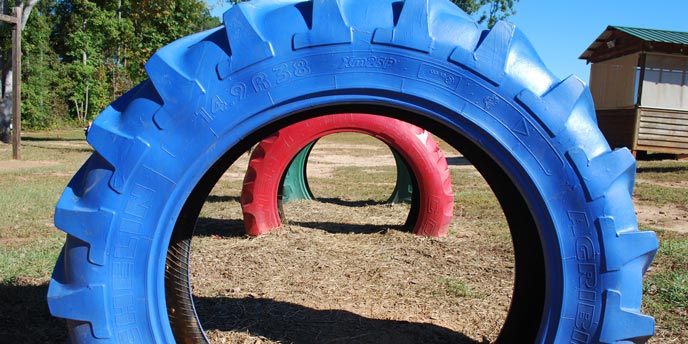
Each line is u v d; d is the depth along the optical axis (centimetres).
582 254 200
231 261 489
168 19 2825
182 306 257
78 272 201
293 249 538
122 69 3152
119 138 203
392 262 494
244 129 204
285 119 249
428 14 206
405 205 824
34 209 671
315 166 1498
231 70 203
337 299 391
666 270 462
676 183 1179
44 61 2833
